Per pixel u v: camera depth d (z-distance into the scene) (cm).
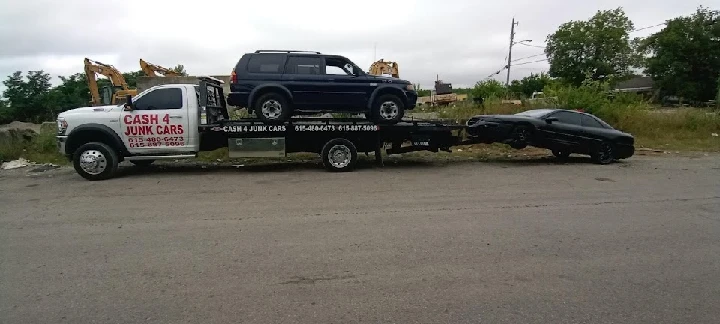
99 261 475
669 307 380
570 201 771
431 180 973
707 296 402
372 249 514
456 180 975
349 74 1087
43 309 368
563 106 2044
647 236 573
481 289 411
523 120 1231
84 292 400
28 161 1209
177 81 2038
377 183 930
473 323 350
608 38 5916
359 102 1092
